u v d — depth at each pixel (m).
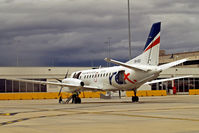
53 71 65.88
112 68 34.75
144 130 12.09
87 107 25.80
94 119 16.22
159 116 16.98
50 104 33.38
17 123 14.95
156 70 29.83
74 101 35.56
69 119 16.45
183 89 74.88
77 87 35.50
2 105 32.78
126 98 50.97
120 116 17.48
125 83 32.59
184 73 74.50
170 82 74.56
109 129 12.51
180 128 12.35
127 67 29.38
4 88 63.50
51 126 13.68
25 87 64.75
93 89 36.19
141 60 31.77
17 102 41.97
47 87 65.62
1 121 15.98
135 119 15.84
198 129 12.04
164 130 11.96
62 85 35.56
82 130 12.39
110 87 34.78
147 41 31.39
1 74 63.47
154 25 30.80
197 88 75.75
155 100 38.00
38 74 65.31
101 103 32.88
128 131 11.93
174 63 30.38
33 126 13.76
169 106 24.70
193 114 17.88
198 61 90.38
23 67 64.69
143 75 30.73
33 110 23.41
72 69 66.81
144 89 67.44
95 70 37.34
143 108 22.91
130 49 44.03
